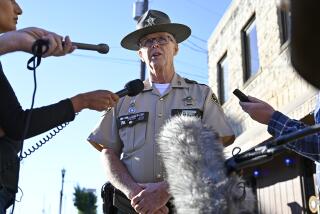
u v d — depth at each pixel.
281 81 8.21
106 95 2.16
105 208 2.90
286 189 8.50
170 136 1.27
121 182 2.71
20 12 1.98
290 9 0.55
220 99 12.12
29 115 1.73
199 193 1.11
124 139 2.95
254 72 9.97
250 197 1.14
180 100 2.98
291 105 7.23
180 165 1.18
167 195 2.36
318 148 2.03
